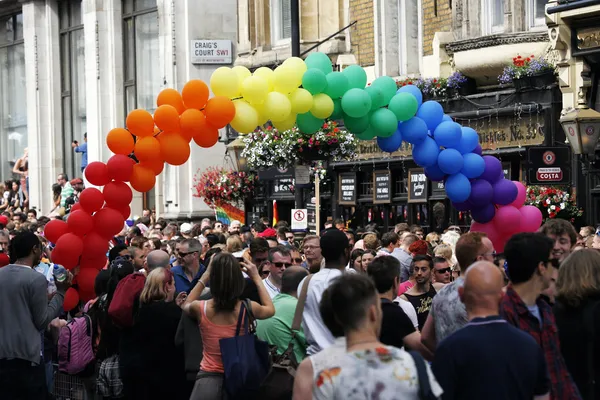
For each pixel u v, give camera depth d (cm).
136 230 2017
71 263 1335
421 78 2422
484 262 687
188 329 1001
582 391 809
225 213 2967
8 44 4481
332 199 2716
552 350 746
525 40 2181
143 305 1069
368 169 2616
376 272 905
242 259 988
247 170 2817
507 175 2225
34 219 2812
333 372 615
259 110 1315
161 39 3416
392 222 2569
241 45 3141
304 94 1312
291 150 2089
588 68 2019
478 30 2302
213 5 3338
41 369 1191
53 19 4206
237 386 928
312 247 1183
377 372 612
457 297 815
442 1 2444
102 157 3825
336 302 630
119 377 1120
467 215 2344
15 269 1177
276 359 951
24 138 4447
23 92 4434
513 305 749
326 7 2811
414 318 1051
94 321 1212
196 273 1334
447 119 1357
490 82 2314
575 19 2000
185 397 1066
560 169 1803
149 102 3712
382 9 2598
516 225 1374
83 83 4128
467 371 659
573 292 809
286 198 2822
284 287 1022
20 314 1167
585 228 1648
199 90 1282
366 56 2686
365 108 1295
